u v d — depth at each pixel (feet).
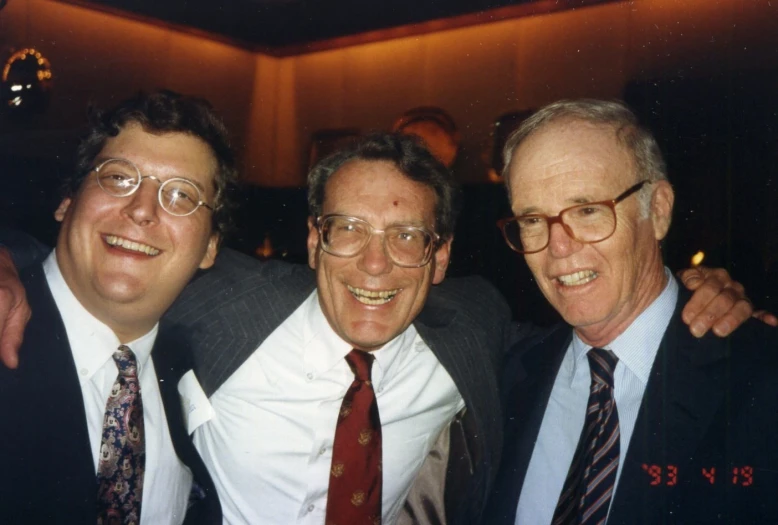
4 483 5.41
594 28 15.34
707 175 13.57
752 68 13.17
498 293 8.29
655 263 6.35
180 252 6.13
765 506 5.37
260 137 21.16
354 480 6.81
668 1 14.19
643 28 14.55
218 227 6.86
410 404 7.26
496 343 7.65
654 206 6.35
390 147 6.88
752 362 5.82
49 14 17.37
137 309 6.06
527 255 6.45
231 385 6.93
